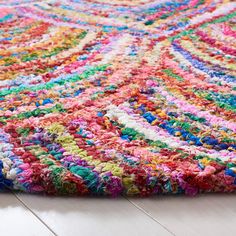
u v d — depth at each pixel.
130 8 1.51
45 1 1.60
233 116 0.84
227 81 0.98
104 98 0.90
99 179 0.65
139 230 0.60
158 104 0.88
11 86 0.95
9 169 0.67
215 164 0.69
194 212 0.63
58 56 1.11
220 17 1.42
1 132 0.77
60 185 0.65
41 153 0.71
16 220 0.62
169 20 1.40
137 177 0.66
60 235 0.59
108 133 0.77
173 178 0.66
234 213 0.63
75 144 0.74
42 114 0.83
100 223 0.61
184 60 1.09
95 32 1.28
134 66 1.05
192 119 0.82
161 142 0.75
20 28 1.32
